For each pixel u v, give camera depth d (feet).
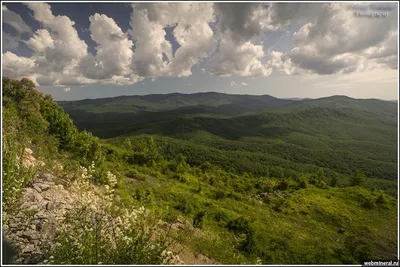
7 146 19.21
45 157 27.17
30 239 14.12
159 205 44.34
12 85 43.21
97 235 13.88
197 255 24.73
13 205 15.51
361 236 61.98
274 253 40.27
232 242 39.63
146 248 14.92
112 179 23.45
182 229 31.12
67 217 15.65
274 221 65.36
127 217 16.74
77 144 47.39
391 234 65.87
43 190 19.03
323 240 57.31
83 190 19.62
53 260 12.50
